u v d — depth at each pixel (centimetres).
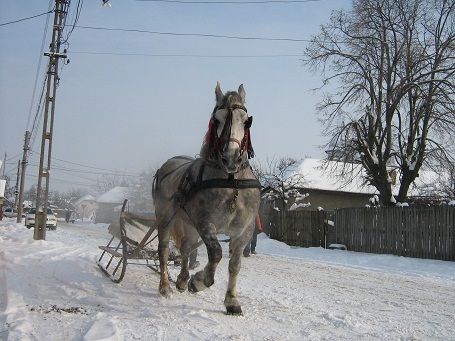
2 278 812
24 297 677
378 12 2420
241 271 1209
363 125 2500
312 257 1844
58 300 671
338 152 2586
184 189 669
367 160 2498
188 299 716
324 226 2342
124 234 821
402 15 2378
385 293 949
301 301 771
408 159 2441
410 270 1449
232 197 609
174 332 516
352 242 2141
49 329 515
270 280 1045
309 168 3959
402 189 2450
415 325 632
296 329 568
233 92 624
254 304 717
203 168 638
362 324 616
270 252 2047
